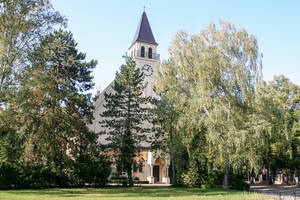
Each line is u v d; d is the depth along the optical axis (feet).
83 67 105.09
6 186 83.71
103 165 103.71
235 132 83.35
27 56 71.72
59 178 94.17
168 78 108.88
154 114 113.19
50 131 85.05
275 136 111.45
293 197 76.28
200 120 88.48
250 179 175.42
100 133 107.86
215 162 94.53
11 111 69.92
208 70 92.02
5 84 67.36
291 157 130.82
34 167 88.89
